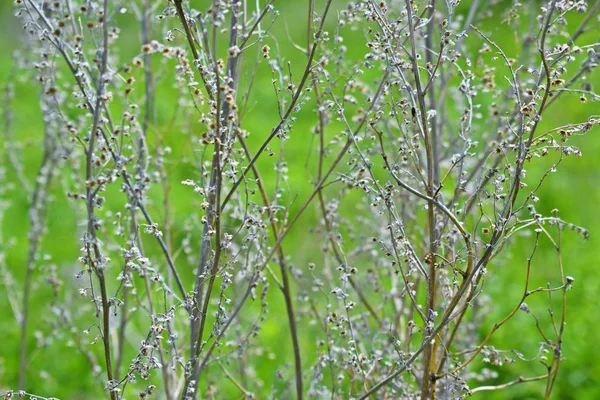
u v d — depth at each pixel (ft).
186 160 14.90
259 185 12.28
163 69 14.56
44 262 23.07
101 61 9.02
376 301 17.17
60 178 17.40
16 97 33.47
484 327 19.34
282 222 12.82
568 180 26.99
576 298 20.80
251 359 17.28
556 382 18.10
